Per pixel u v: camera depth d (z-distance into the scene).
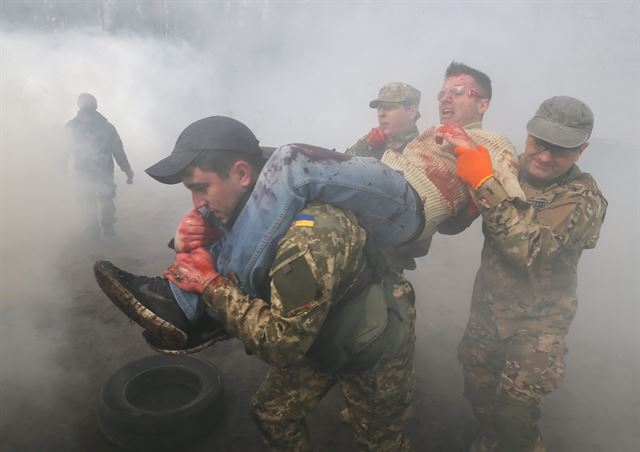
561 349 2.15
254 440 2.62
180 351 1.51
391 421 1.92
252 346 1.37
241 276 1.44
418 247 2.12
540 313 2.16
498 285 2.21
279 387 1.97
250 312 1.37
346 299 1.58
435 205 1.83
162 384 2.92
